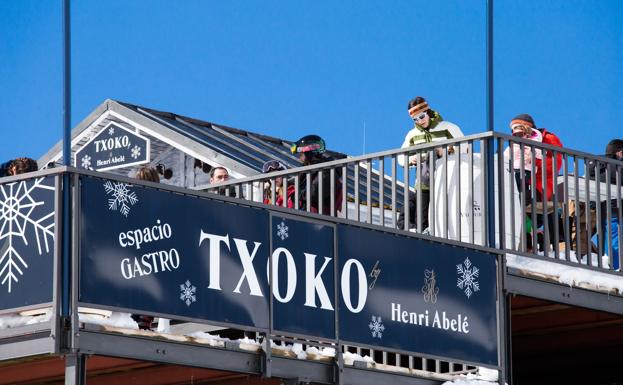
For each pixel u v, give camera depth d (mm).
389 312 18438
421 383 18828
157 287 16531
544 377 24297
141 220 16531
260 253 17438
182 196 16906
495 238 19453
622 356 22938
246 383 19250
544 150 19844
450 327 18922
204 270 16938
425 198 20500
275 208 17641
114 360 17938
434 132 20875
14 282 16297
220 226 17141
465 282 19125
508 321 19531
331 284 18016
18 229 16359
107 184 16359
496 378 19328
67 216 16141
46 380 18750
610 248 20359
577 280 19922
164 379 18922
